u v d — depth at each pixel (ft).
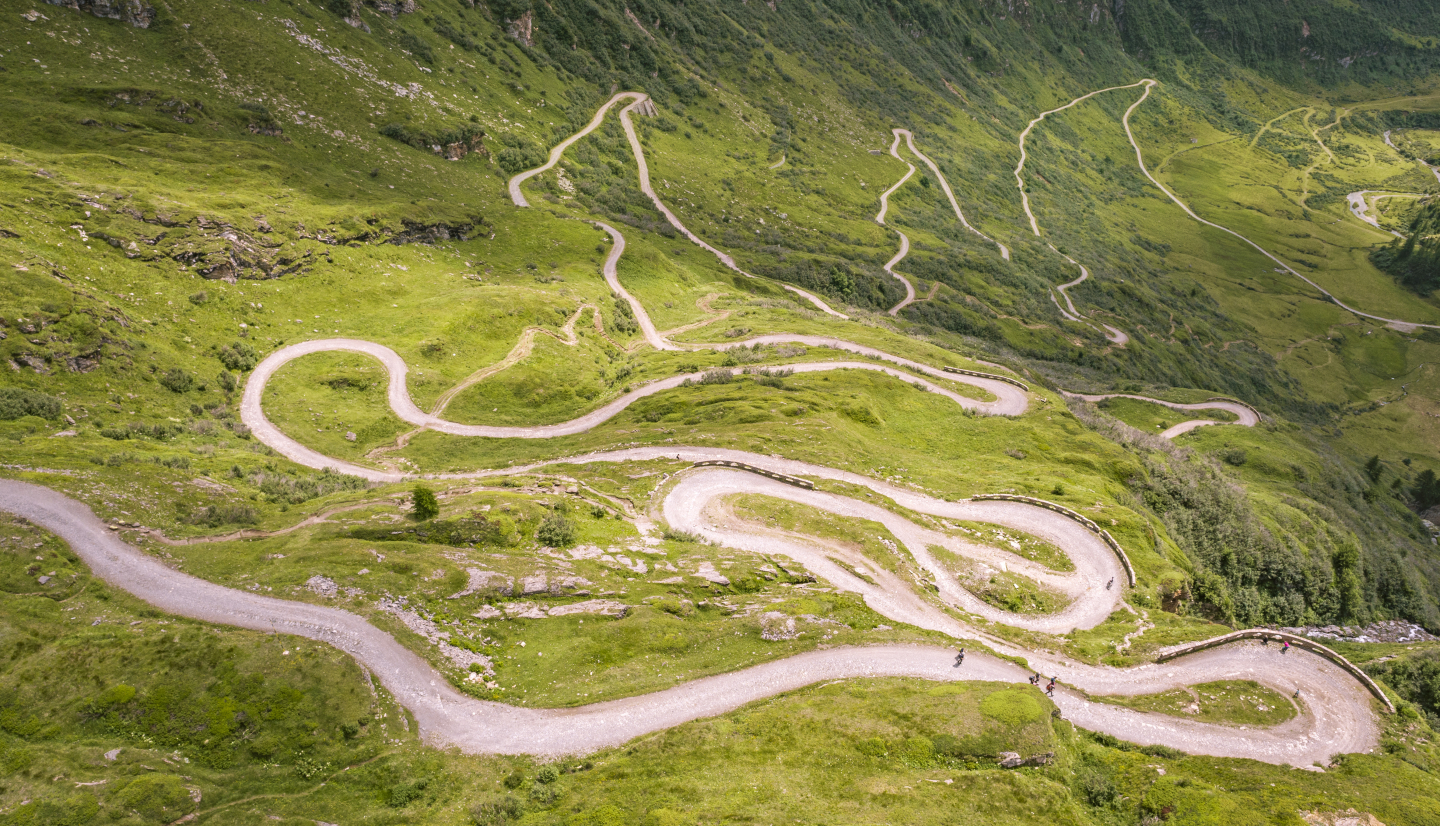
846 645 155.84
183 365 293.02
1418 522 553.23
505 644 149.79
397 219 441.27
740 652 151.94
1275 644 169.78
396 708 132.57
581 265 510.58
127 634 136.05
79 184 333.83
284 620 144.36
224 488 199.11
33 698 124.36
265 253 363.56
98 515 167.12
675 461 253.85
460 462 286.05
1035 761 126.41
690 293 538.06
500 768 124.16
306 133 499.51
